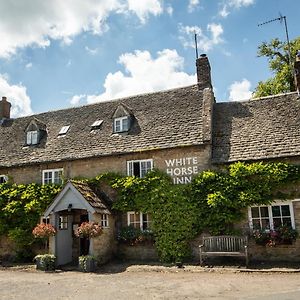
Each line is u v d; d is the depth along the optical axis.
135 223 17.44
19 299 9.60
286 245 14.66
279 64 32.38
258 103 19.30
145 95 21.92
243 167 15.59
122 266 15.36
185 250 15.86
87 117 22.25
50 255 15.58
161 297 9.19
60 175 19.44
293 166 15.02
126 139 18.95
